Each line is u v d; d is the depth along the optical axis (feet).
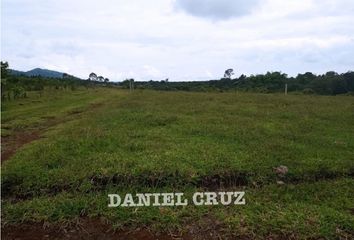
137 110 53.06
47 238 16.06
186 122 40.04
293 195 19.99
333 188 21.17
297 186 21.27
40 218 17.24
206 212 17.87
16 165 23.86
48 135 36.55
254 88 141.59
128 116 45.55
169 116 44.21
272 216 17.38
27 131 41.14
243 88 146.10
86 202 18.49
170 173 21.95
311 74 168.86
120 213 17.53
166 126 37.78
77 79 192.54
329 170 23.89
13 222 17.07
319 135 34.83
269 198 19.53
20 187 20.80
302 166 24.16
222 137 32.17
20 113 56.70
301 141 31.99
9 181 21.34
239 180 22.38
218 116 45.85
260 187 21.54
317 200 19.57
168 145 28.50
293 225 16.44
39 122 47.32
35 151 27.61
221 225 16.76
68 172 22.11
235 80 181.57
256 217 17.20
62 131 37.58
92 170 22.20
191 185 21.39
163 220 16.98
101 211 17.76
